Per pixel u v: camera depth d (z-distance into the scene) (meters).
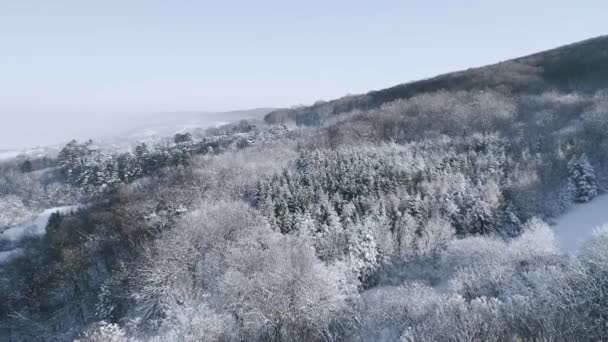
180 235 57.03
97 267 62.94
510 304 31.38
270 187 69.62
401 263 55.44
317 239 56.34
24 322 56.25
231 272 45.31
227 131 182.38
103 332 40.31
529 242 44.75
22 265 64.88
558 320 28.33
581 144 77.44
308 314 40.72
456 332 29.52
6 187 127.19
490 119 97.00
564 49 151.12
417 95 139.12
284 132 136.12
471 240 52.62
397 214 60.66
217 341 37.69
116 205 76.81
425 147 84.38
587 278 31.97
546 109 98.75
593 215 64.56
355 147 89.25
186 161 105.88
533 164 70.56
